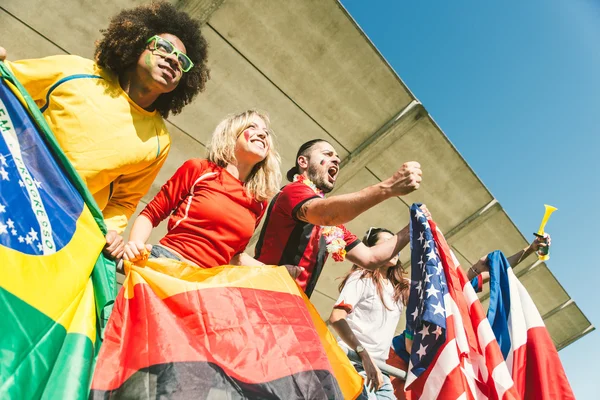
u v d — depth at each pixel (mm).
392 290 3643
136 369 1505
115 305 1703
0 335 1304
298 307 2068
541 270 8734
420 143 6695
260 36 5324
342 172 6586
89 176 2084
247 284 2029
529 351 3355
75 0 4695
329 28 5500
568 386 3203
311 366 1818
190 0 4883
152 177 2408
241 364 1708
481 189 7508
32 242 1552
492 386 2775
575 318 9359
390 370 3174
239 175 2598
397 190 2146
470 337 2807
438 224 7730
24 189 1640
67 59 2215
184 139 5867
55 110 2107
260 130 2697
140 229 2264
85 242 1731
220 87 5527
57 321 1467
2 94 1771
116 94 2262
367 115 6293
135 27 2404
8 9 4570
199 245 2291
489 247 8219
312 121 6117
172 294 1833
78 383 1380
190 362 1537
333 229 3061
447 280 2898
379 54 5824
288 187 2828
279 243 2832
